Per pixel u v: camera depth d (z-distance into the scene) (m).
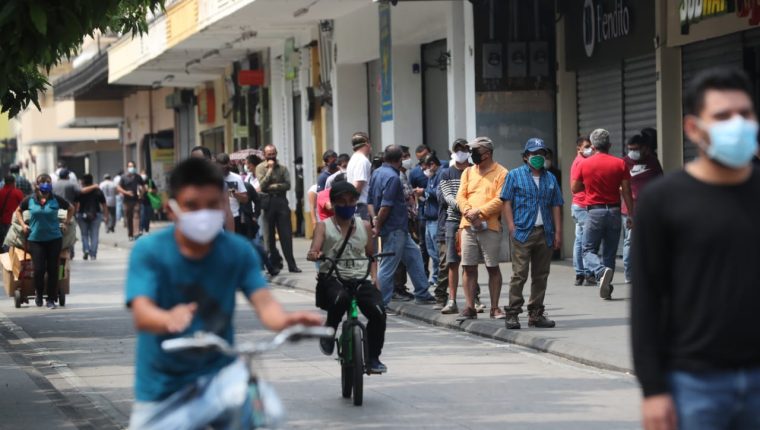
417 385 26.55
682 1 41.19
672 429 11.66
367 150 42.78
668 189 11.70
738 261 11.45
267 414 12.36
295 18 73.00
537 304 33.97
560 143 54.47
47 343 35.66
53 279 45.12
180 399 12.44
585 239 40.75
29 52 23.36
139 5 33.53
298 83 85.06
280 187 55.59
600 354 28.86
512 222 33.69
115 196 107.94
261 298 12.80
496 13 54.09
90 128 168.75
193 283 12.67
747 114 11.41
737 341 11.49
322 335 12.27
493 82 54.31
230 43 87.12
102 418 23.55
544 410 23.38
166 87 128.00
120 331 38.28
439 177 41.88
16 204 54.47
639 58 48.91
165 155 131.38
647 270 11.76
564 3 53.59
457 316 37.22
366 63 74.62
